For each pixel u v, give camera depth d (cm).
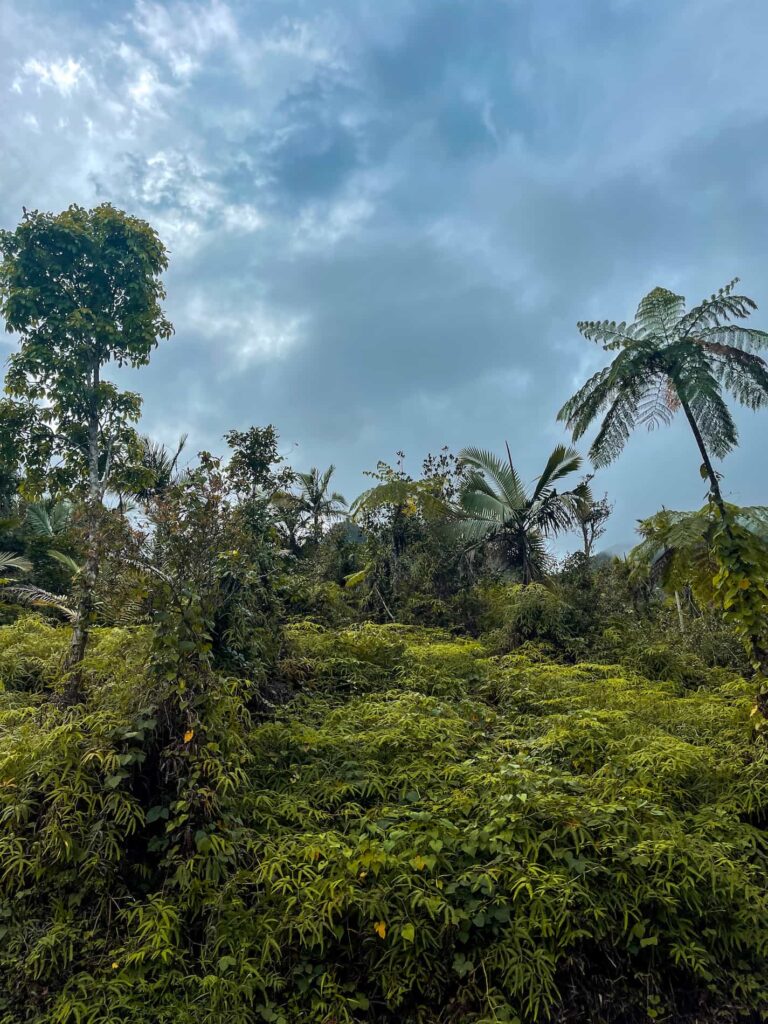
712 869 404
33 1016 347
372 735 600
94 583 577
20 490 777
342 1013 348
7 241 761
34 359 727
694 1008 371
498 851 413
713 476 671
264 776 541
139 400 801
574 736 627
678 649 1159
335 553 1711
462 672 959
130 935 388
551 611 1262
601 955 384
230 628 682
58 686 606
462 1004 355
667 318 731
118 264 790
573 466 1720
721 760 569
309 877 404
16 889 408
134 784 461
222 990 351
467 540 1717
